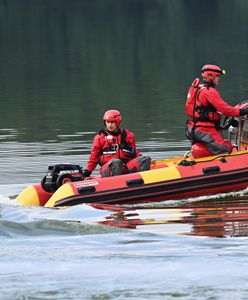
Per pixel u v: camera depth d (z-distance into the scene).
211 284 17.69
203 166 28.89
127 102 56.44
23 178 32.56
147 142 39.88
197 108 29.80
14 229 22.47
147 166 29.19
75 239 21.56
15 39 115.75
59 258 19.80
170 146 38.53
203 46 94.50
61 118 50.03
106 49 97.06
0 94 64.69
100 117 49.91
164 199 28.31
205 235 22.19
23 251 20.41
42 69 81.94
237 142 30.55
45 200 28.52
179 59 83.75
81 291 17.47
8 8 157.75
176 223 24.28
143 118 48.41
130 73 75.25
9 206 27.53
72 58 90.38
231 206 26.84
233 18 129.12
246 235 22.09
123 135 29.39
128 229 22.98
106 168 28.72
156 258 19.62
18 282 18.08
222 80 65.56
